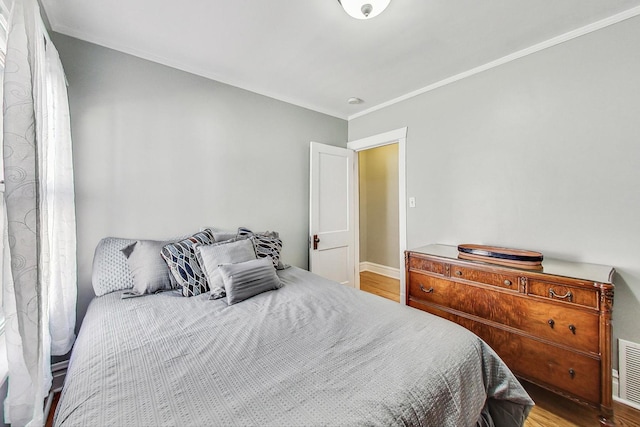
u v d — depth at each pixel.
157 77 2.11
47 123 1.23
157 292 1.77
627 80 1.62
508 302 1.70
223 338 1.18
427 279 2.15
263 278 1.79
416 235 2.76
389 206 4.48
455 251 2.24
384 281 4.17
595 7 1.57
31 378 0.94
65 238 1.58
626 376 1.62
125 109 1.98
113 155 1.93
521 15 1.64
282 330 1.25
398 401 0.81
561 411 1.58
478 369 1.13
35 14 1.04
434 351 1.08
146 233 2.07
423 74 2.40
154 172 2.10
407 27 1.75
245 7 1.57
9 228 0.91
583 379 1.42
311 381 0.89
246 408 0.76
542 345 1.56
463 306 1.93
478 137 2.29
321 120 3.24
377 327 1.28
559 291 1.50
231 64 2.22
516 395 1.18
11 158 0.91
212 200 2.40
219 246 1.93
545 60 1.92
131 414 0.73
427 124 2.65
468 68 2.29
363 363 0.99
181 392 0.83
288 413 0.74
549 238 1.93
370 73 2.38
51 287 1.46
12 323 0.93
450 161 2.48
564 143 1.85
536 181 1.98
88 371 0.93
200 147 2.33
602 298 1.35
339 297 1.70
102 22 1.70
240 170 2.57
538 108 1.96
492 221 2.22
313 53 2.06
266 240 2.39
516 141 2.07
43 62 1.17
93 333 1.22
